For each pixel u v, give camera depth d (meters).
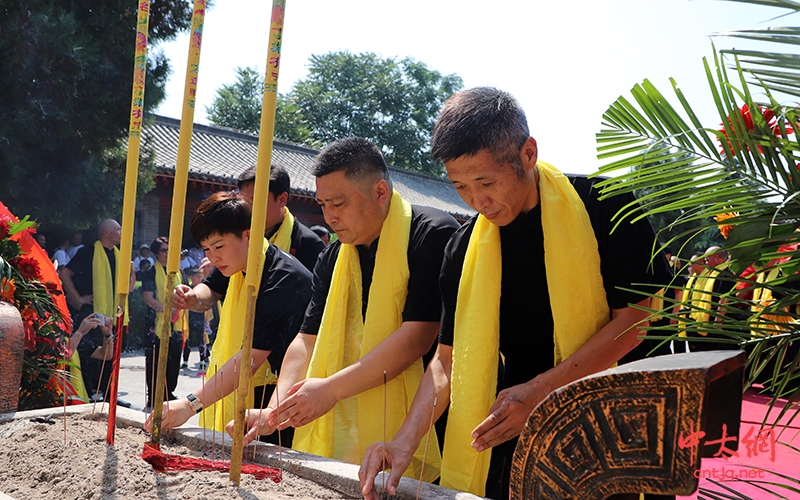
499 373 1.97
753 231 0.98
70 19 8.82
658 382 0.71
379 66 35.88
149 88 10.00
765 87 0.99
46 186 9.15
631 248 1.57
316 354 2.08
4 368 2.23
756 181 1.05
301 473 1.67
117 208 9.92
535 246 1.68
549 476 0.80
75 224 9.52
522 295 1.74
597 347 1.51
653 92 1.10
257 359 2.16
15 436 1.94
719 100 1.05
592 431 0.76
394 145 35.06
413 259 1.94
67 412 2.29
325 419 2.08
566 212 1.59
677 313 1.10
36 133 8.73
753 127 1.08
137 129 1.78
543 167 1.64
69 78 9.04
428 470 1.94
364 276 2.13
